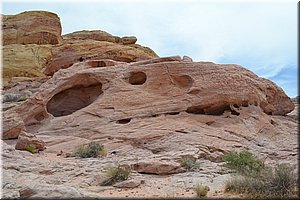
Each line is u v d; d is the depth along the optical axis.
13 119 19.42
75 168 12.98
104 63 25.34
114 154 16.69
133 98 21.05
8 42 53.22
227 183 9.91
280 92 24.81
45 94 22.56
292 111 27.16
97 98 22.81
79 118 20.80
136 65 22.86
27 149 16.19
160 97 21.08
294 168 11.16
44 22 55.28
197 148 16.55
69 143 18.25
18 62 45.94
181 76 21.77
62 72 24.03
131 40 54.91
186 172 13.15
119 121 20.36
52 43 54.53
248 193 9.20
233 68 22.42
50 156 15.68
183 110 20.62
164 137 18.22
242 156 14.09
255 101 22.27
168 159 14.45
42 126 21.42
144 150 17.47
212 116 20.80
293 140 19.91
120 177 11.57
